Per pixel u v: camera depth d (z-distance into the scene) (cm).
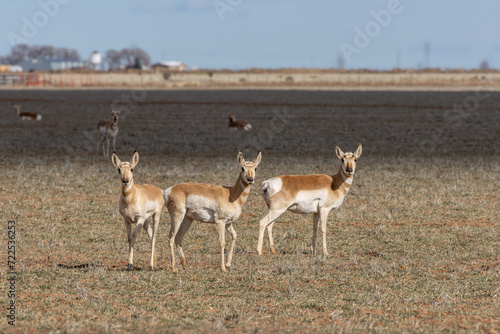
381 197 6944
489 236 5244
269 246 5028
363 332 2995
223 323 3127
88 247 4928
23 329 2984
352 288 3812
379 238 5216
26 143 12725
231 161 9912
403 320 3219
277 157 10588
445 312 3362
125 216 4147
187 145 12475
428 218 5972
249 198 6969
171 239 4219
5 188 7350
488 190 7344
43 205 6475
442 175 8438
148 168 9169
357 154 4734
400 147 12088
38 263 4425
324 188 4684
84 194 7125
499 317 3281
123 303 3500
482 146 12306
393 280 3981
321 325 3105
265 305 3466
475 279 4009
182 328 3031
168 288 3806
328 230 5534
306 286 3859
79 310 3344
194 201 4162
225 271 4209
